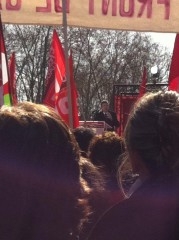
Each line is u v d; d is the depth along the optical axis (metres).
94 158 3.71
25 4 6.57
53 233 1.78
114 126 14.73
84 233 1.96
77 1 6.63
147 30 6.80
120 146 3.71
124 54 47.84
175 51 6.90
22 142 1.79
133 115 2.16
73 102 7.04
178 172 2.05
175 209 1.96
